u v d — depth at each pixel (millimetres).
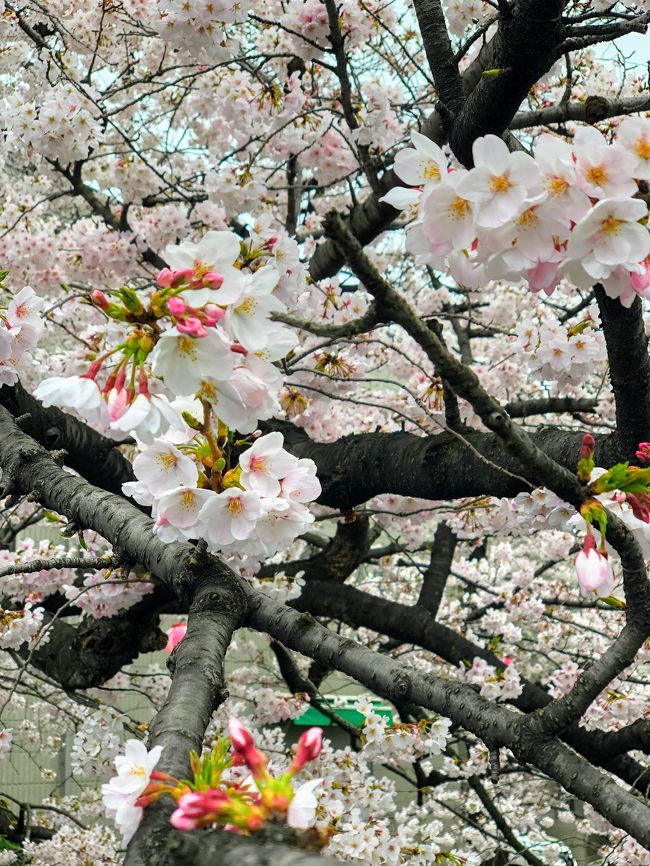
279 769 4090
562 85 5133
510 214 1583
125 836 1371
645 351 2479
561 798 7328
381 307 1574
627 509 1864
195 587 2396
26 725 8016
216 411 1715
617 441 2746
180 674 1973
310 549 7383
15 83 5625
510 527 5105
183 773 1528
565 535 6875
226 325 1605
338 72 3932
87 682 4637
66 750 9805
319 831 1055
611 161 1578
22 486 2799
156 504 1942
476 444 3246
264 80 4879
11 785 9906
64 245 5137
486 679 4758
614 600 1957
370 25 4930
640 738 4078
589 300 5305
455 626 6848
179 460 1868
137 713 9773
